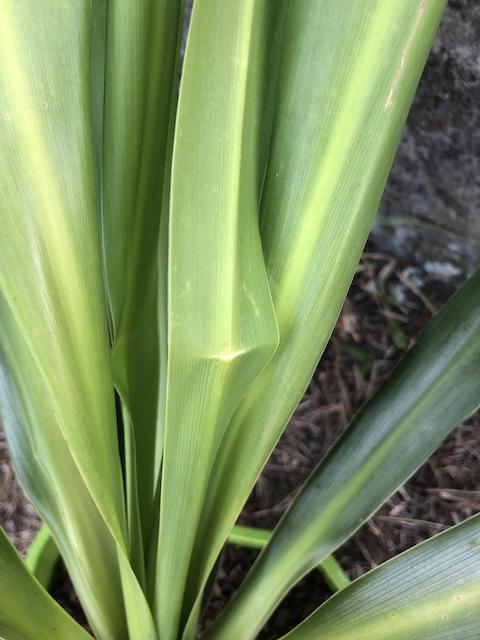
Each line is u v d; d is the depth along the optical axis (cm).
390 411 32
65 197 20
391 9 18
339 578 45
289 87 21
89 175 20
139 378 29
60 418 22
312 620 29
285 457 58
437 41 46
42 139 19
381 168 21
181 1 23
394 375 32
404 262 67
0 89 18
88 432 23
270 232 23
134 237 26
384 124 20
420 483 56
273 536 34
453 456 58
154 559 31
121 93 23
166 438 22
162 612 30
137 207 25
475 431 59
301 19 20
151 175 25
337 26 19
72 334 22
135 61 22
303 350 24
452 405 30
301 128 21
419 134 54
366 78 19
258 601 34
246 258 20
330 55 20
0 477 57
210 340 20
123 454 35
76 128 19
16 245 19
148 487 32
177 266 18
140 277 27
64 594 46
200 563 31
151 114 24
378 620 28
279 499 56
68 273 21
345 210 21
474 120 49
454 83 48
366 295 66
